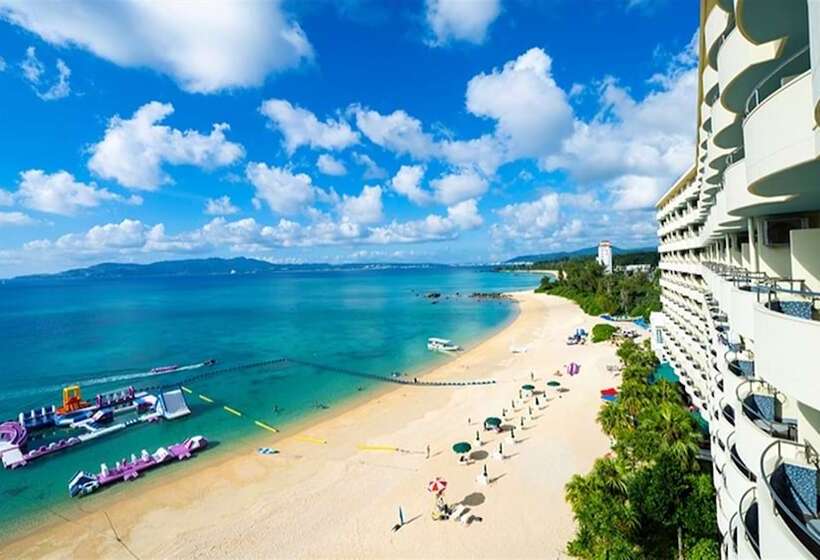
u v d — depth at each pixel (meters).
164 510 26.78
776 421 10.11
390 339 80.56
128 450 36.16
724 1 10.90
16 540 24.52
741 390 11.84
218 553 22.61
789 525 7.09
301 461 32.72
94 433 38.81
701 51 15.19
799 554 5.89
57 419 41.78
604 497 19.36
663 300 50.22
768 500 7.00
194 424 41.41
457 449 30.03
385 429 38.19
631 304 91.81
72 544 24.02
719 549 17.12
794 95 6.82
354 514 25.12
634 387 30.47
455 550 21.48
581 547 19.14
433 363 62.59
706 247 30.14
